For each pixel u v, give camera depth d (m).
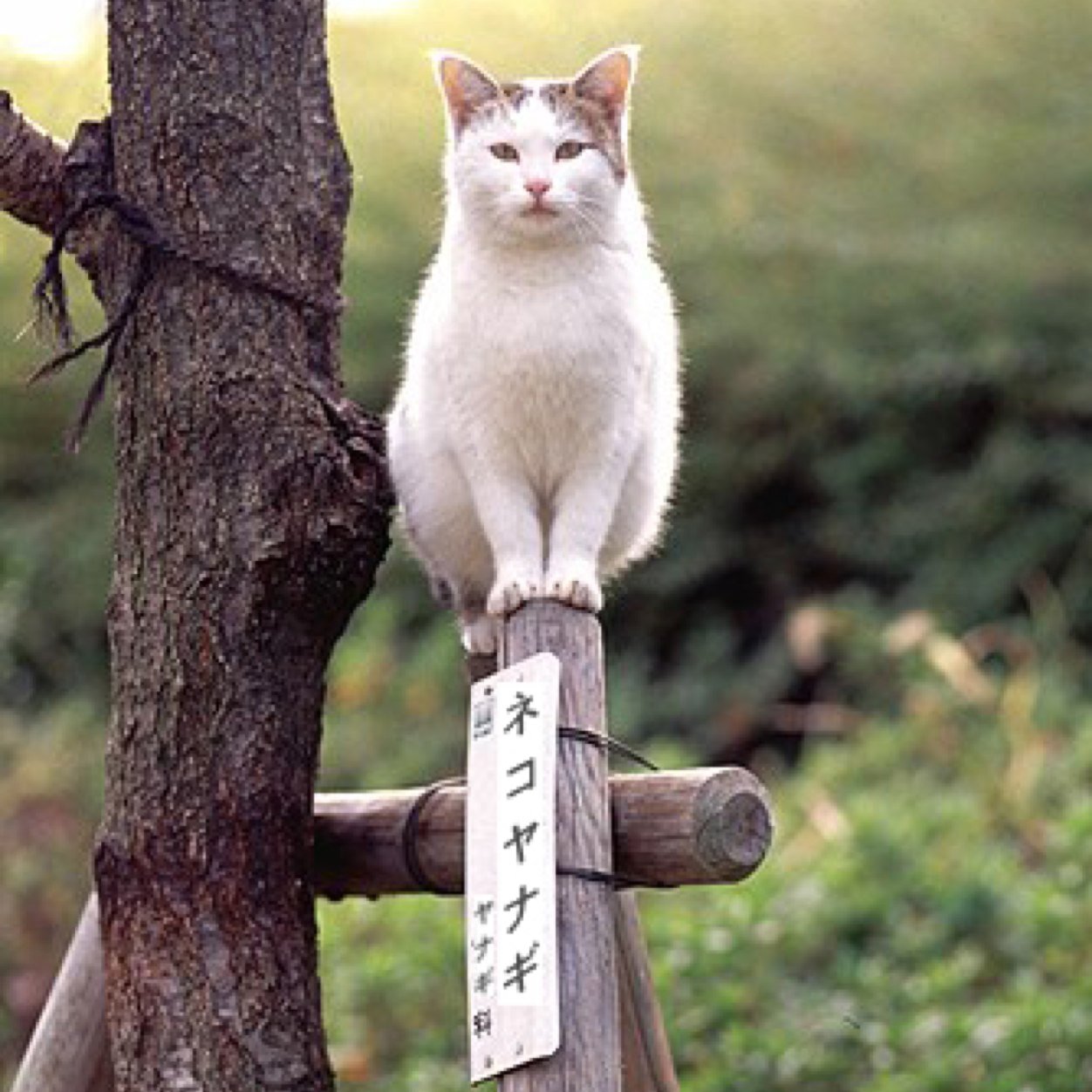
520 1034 3.55
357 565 4.03
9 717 10.48
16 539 11.54
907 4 12.41
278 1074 3.95
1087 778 9.16
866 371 11.36
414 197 11.63
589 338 4.03
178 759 3.99
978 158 11.97
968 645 10.48
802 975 7.80
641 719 10.95
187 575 3.98
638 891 8.16
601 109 4.25
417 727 10.30
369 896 4.41
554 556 4.05
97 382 4.06
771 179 11.90
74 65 7.50
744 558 11.54
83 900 8.50
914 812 8.80
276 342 4.00
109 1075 4.28
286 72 4.05
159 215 4.01
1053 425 11.41
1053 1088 6.79
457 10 11.97
